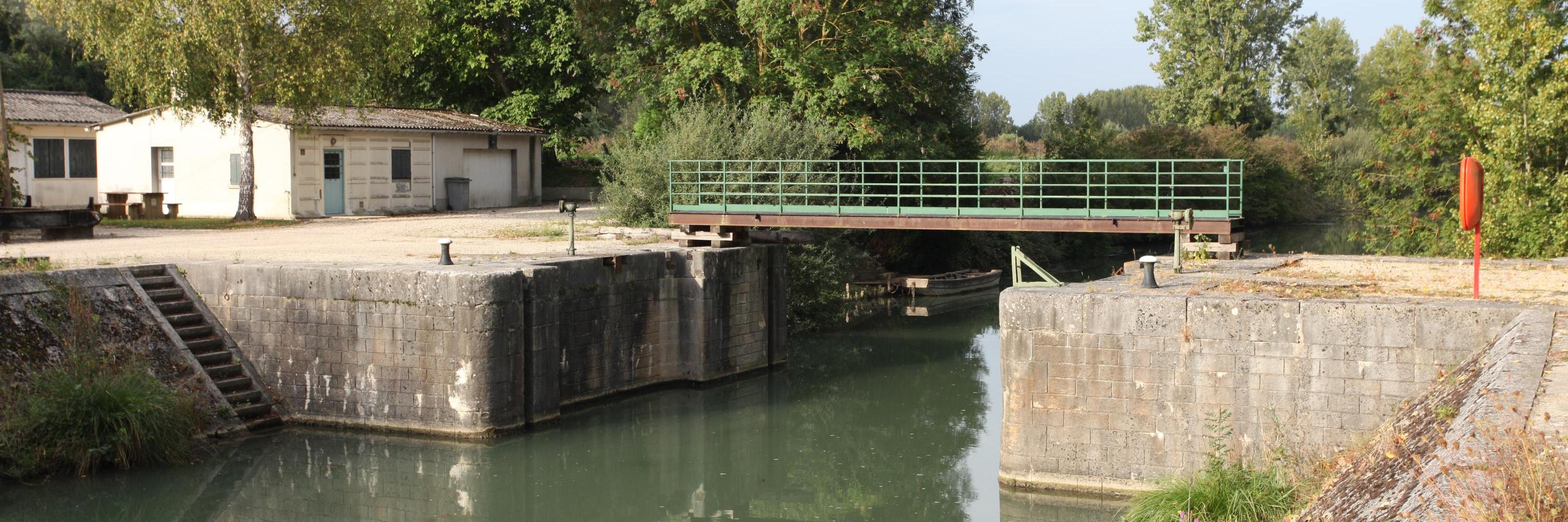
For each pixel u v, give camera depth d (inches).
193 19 1055.6
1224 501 428.5
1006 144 2600.9
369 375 665.0
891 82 1223.5
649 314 820.6
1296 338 487.2
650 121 1248.8
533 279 679.1
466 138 1405.0
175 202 1304.1
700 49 1190.3
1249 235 2043.6
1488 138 1054.4
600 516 581.6
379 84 1587.1
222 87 1103.6
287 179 1211.2
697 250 840.3
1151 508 447.8
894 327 1154.7
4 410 559.5
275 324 682.8
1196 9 2324.1
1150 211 722.8
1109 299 517.0
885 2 1182.9
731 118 1113.4
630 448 686.5
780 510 595.2
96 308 634.8
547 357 697.0
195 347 670.5
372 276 660.1
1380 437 384.5
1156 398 511.8
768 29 1148.5
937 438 725.9
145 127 1314.0
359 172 1275.8
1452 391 364.2
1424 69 1146.7
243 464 612.4
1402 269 633.6
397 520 552.1
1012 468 538.3
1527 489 218.7
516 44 1601.9
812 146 1095.6
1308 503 352.5
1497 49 987.9
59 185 1416.1
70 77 1881.2
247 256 776.9
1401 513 237.8
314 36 1134.4
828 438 727.7
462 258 758.5
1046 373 530.0
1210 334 501.4
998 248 1619.1
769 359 927.0
